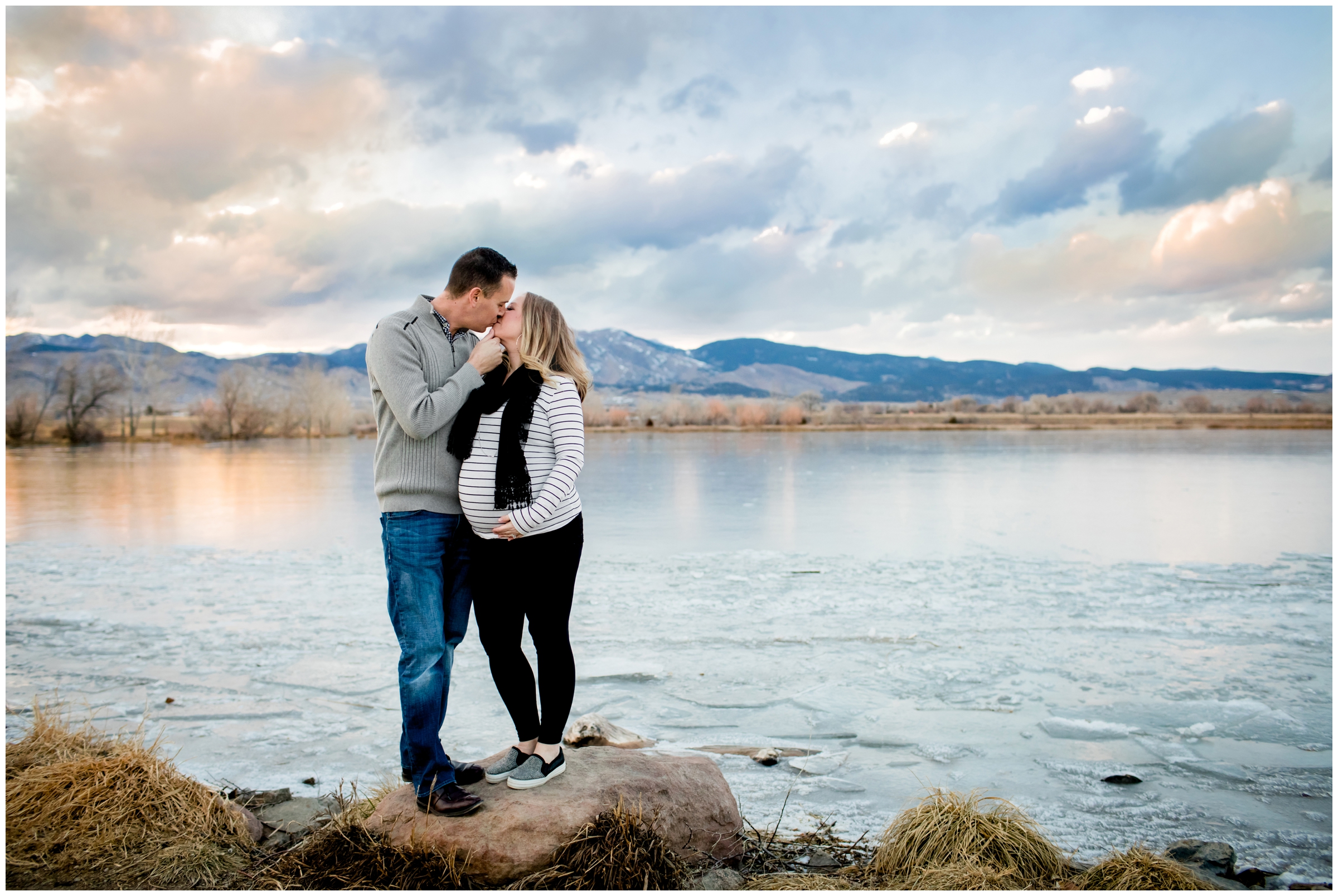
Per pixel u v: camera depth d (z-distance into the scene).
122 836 2.90
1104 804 3.71
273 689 5.42
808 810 3.61
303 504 17.22
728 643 6.63
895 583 9.09
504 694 3.00
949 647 6.50
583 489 20.11
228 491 20.17
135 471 27.92
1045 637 6.77
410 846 2.72
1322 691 5.38
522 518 2.73
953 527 13.48
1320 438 46.56
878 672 5.84
